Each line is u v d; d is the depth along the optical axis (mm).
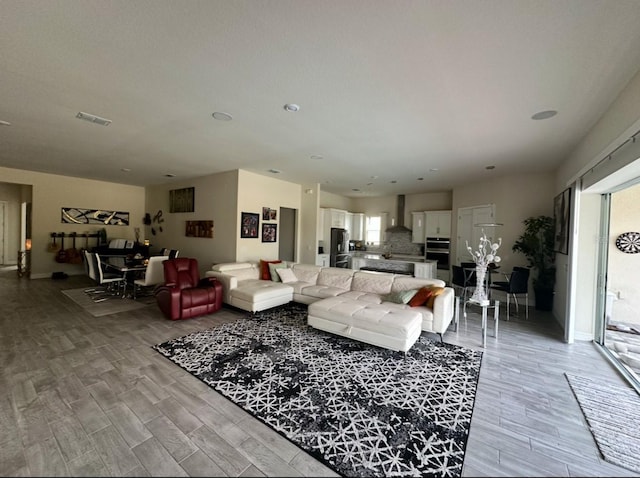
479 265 3531
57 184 6828
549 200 5195
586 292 3512
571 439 1785
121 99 2635
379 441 1744
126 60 2031
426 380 2475
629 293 3258
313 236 7023
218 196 6062
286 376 2490
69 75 2236
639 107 2035
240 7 1518
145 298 5164
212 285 4355
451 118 2920
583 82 2191
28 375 2412
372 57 1947
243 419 1924
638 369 2680
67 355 2799
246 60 2014
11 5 1520
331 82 2287
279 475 1495
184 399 2127
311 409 2041
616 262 3332
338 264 8188
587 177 3260
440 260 7539
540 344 3371
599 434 1830
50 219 6777
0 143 4055
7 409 1958
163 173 6156
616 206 3332
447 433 1821
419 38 1738
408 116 2895
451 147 3875
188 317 4023
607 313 3389
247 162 4984
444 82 2246
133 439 1714
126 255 6434
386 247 9062
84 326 3635
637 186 3170
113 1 1491
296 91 2443
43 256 6770
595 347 3287
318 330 3650
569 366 2791
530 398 2225
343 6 1500
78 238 7203
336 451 1661
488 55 1893
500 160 4488
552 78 2148
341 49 1866
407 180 6379
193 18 1605
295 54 1931
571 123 2961
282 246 6977
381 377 2512
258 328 3693
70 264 7223
